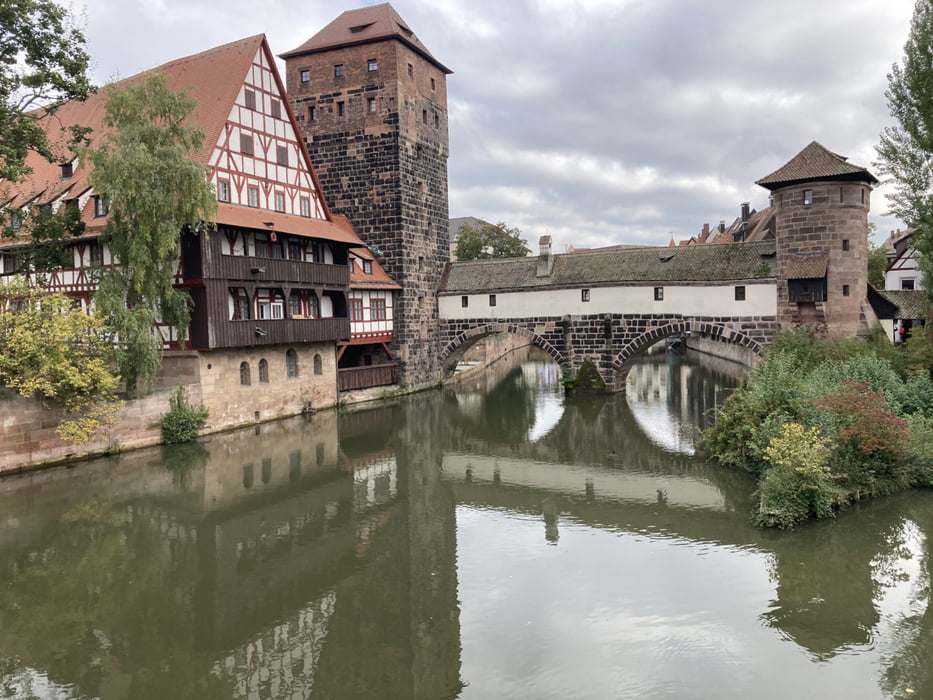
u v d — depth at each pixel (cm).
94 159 2469
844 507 1759
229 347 2989
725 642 1143
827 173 3303
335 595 1367
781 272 3462
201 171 2547
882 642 1134
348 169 4347
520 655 1117
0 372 2175
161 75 2616
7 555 1592
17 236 2883
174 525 1803
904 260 5016
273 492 2109
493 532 1739
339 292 3716
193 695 1024
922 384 2319
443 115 4753
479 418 3500
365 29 4322
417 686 1033
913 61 2561
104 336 2533
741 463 2234
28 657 1141
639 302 3891
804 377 2494
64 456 2408
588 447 2780
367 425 3294
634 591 1348
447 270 4747
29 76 2339
